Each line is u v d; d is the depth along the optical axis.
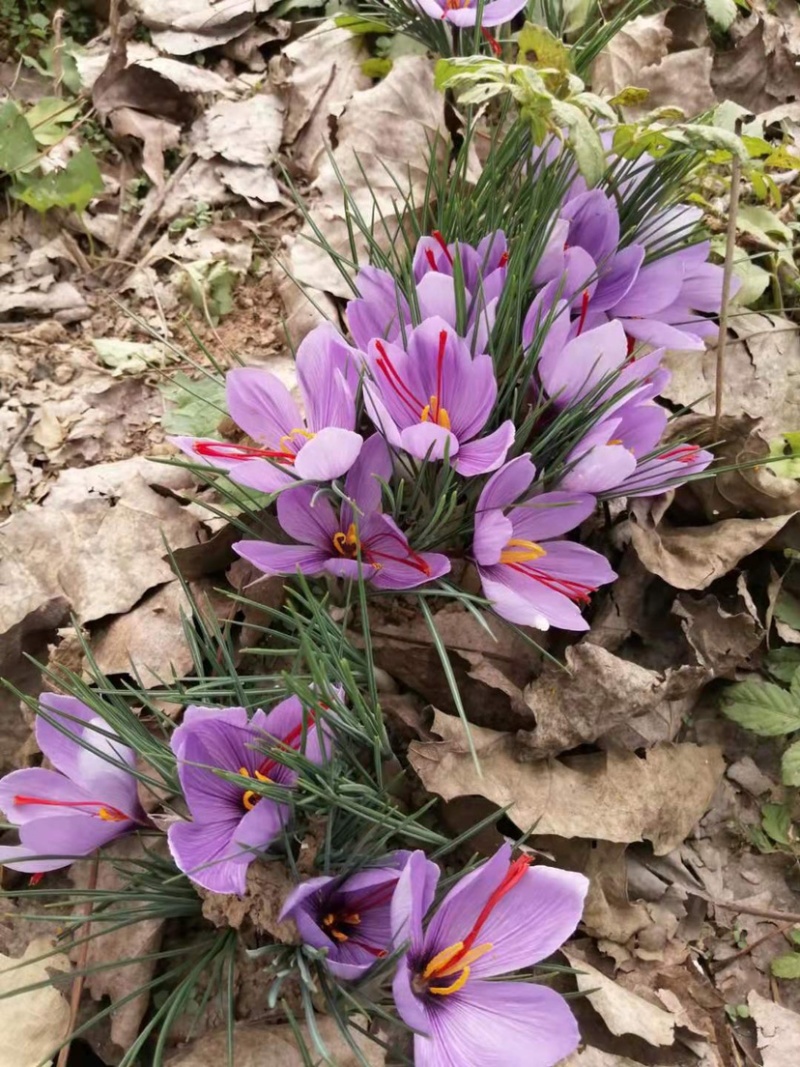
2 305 0.43
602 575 0.30
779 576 0.37
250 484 0.27
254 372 0.28
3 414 0.39
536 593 0.28
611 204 0.32
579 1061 0.27
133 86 0.49
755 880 0.32
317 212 0.44
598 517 0.36
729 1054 0.28
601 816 0.30
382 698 0.31
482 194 0.35
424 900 0.24
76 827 0.25
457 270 0.29
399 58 0.46
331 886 0.25
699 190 0.38
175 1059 0.26
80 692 0.26
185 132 0.49
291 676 0.23
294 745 0.25
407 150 0.45
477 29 0.35
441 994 0.24
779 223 0.42
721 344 0.34
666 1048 0.28
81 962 0.28
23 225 0.46
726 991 0.30
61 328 0.43
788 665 0.36
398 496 0.29
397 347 0.28
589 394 0.29
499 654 0.32
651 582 0.35
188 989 0.24
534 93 0.28
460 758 0.30
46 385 0.40
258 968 0.27
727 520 0.36
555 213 0.32
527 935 0.24
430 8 0.37
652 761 0.31
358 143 0.45
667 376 0.31
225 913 0.24
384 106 0.45
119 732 0.25
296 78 0.49
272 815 0.24
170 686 0.29
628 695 0.30
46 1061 0.24
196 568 0.34
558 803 0.30
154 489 0.36
